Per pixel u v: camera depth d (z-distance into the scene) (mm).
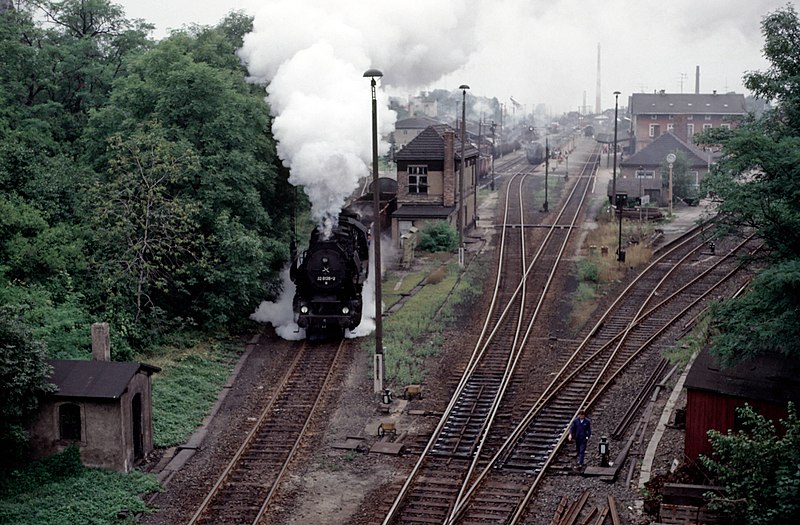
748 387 20453
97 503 19484
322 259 31156
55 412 21281
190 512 19625
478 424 24688
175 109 33719
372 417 25422
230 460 22516
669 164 64250
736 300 20344
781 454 16547
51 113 41562
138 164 30797
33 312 26406
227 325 33531
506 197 70312
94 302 30094
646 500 19328
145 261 30969
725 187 20406
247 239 31484
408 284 40812
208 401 26719
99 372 21797
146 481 20844
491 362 29547
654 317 34531
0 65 40469
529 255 46250
